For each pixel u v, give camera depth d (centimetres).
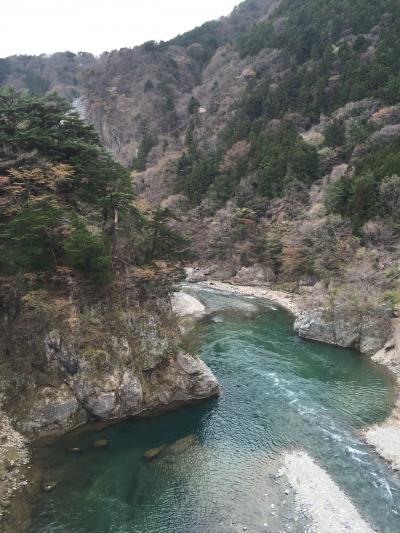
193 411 2572
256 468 2059
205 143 9500
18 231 2394
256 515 1762
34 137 2853
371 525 1708
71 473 1988
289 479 1975
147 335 2675
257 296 5881
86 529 1684
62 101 3341
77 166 3002
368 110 7081
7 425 2217
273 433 2358
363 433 2369
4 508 1750
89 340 2441
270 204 6900
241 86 10962
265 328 4344
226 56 13438
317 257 5275
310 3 11469
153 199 8688
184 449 2195
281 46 10969
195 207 7862
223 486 1934
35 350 2417
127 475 1992
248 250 6788
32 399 2297
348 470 2044
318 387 2942
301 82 8925
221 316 4794
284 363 3372
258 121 8525
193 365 2705
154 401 2569
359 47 8762
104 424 2375
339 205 5516
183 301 5138
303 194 6619
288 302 5428
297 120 8144
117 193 2712
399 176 4866
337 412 2600
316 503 1820
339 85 8106
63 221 2598
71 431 2295
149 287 2948
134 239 3127
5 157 2925
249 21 17050
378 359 3425
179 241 3406
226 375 3114
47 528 1678
